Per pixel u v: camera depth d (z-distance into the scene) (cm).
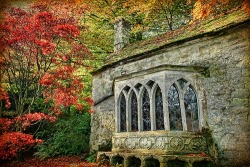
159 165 664
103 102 1064
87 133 1152
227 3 894
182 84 725
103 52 1526
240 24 677
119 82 835
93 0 1312
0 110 706
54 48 684
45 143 1075
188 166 609
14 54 769
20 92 738
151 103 718
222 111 687
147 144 696
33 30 677
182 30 957
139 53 945
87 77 1426
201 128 707
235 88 673
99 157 816
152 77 733
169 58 860
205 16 855
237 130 648
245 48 671
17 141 605
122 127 804
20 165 809
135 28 1511
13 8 702
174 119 690
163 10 1427
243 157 624
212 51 746
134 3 1359
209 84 729
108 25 1491
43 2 831
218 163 649
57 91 725
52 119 715
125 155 712
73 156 1030
